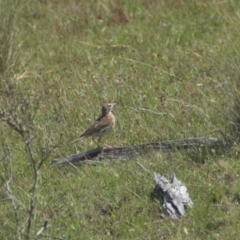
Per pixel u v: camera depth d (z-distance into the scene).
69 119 13.84
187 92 14.67
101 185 11.82
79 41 18.16
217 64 15.53
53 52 17.59
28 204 11.35
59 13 19.89
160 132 13.23
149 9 19.69
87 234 10.78
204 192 11.48
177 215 11.04
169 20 19.03
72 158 12.50
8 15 16.19
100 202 11.43
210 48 16.86
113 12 19.53
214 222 10.84
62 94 14.95
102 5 19.89
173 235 10.68
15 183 12.03
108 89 15.05
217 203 11.30
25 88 15.32
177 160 12.23
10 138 13.42
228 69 14.59
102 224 11.00
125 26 18.88
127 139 13.19
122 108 14.29
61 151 12.91
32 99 14.58
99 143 12.94
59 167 12.43
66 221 11.06
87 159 12.49
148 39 17.91
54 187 11.88
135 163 12.24
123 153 12.57
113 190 11.68
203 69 15.84
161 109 14.08
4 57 15.85
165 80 15.55
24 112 10.59
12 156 12.76
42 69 16.56
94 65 16.70
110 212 11.26
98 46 17.77
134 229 10.83
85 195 11.62
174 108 14.01
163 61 16.64
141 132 13.26
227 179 11.77
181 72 15.91
